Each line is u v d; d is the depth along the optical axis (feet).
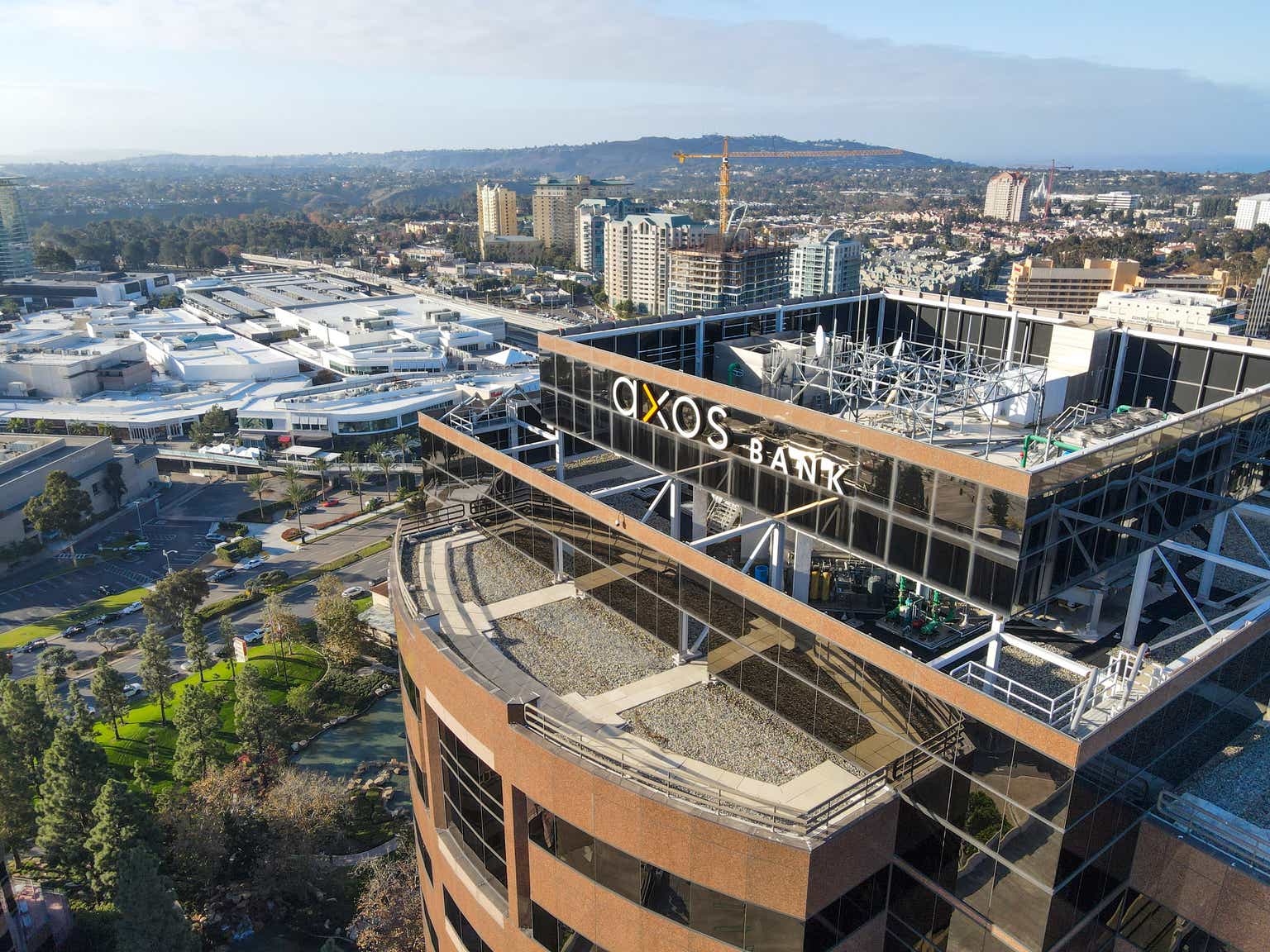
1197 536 151.94
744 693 124.36
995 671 109.19
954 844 94.38
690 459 150.20
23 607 456.86
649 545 137.08
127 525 565.53
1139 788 91.45
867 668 102.94
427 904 161.17
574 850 108.99
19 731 274.98
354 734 340.18
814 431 123.85
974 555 105.09
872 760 104.63
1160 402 168.25
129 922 191.72
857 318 216.13
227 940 238.89
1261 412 128.98
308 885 249.55
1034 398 140.36
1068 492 102.37
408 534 185.16
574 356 174.09
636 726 119.03
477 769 124.47
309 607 444.14
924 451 108.27
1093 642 122.93
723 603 124.36
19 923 215.31
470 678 119.85
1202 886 87.97
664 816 97.40
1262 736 108.37
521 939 120.67
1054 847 84.12
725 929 97.50
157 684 340.80
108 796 234.17
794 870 90.22
